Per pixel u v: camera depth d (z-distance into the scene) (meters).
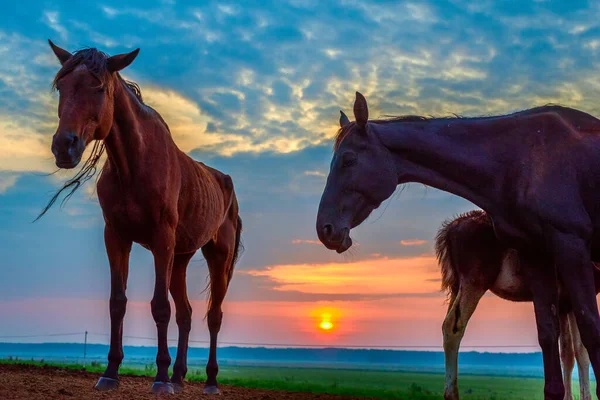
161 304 5.98
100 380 5.95
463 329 7.61
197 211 7.07
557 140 4.73
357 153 4.99
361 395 9.63
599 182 4.55
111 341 6.06
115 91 5.75
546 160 4.66
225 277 8.27
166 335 6.01
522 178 4.70
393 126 5.11
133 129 5.90
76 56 5.52
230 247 8.34
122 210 5.99
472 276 7.67
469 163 4.88
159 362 6.00
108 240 6.18
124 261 6.27
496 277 7.63
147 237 6.18
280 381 11.45
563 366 8.01
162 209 6.06
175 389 7.07
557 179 4.56
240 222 8.88
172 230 6.19
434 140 4.97
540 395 13.42
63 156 5.11
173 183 6.25
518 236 4.76
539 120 4.87
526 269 4.93
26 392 5.28
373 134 5.04
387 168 4.99
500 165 4.83
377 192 4.96
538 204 4.52
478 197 4.92
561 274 4.46
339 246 4.88
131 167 5.91
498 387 16.66
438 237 8.30
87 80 5.36
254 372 16.52
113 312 6.08
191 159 7.33
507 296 7.84
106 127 5.52
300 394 8.34
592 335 4.30
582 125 4.81
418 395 10.00
